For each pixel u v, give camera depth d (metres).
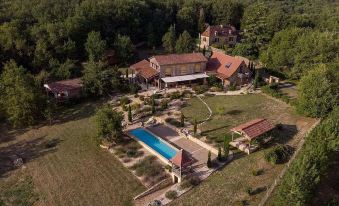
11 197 54.59
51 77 98.12
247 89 92.50
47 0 122.62
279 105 82.00
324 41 91.19
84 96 87.88
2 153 66.62
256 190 51.97
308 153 49.75
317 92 71.12
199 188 53.41
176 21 151.38
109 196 53.56
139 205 51.25
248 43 120.62
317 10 189.75
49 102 78.81
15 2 120.00
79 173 59.47
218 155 59.72
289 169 49.22
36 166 62.03
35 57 104.50
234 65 96.25
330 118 60.50
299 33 101.44
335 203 47.84
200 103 84.69
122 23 132.38
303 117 74.94
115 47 118.56
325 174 52.12
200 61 96.62
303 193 44.09
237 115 77.44
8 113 74.88
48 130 74.75
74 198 53.56
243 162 59.16
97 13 124.81
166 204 50.41
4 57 102.50
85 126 75.75
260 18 121.25
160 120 76.12
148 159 62.12
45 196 54.41
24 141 70.75
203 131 71.00
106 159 63.25
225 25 151.25
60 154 65.44
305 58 93.38
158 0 157.25
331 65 79.06
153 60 96.50
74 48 111.06
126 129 73.19
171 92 91.00
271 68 102.38
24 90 74.75
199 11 158.62
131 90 91.56
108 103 86.25
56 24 111.06
